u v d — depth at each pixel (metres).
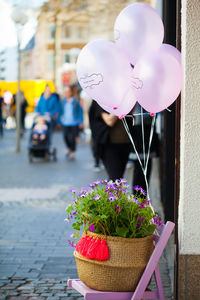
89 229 4.39
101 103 4.77
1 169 14.65
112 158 6.85
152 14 4.73
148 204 4.47
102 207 4.32
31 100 29.31
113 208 4.32
